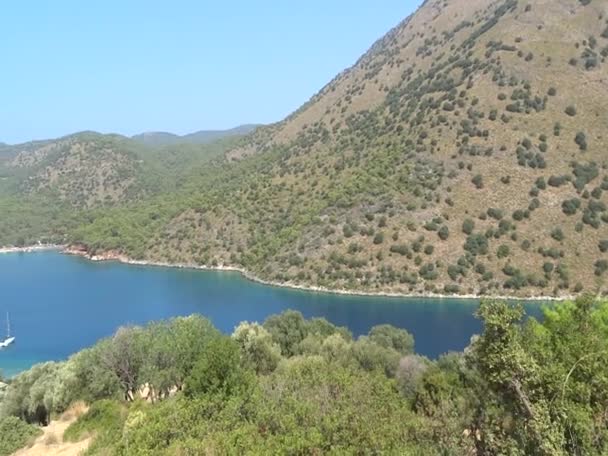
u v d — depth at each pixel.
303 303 125.81
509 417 14.41
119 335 43.16
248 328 53.62
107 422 29.70
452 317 110.62
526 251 128.75
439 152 157.25
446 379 20.25
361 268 136.88
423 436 15.41
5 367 96.19
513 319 14.81
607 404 13.63
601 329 20.95
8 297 148.88
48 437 29.92
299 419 16.19
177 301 137.38
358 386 18.28
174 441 15.80
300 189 189.25
